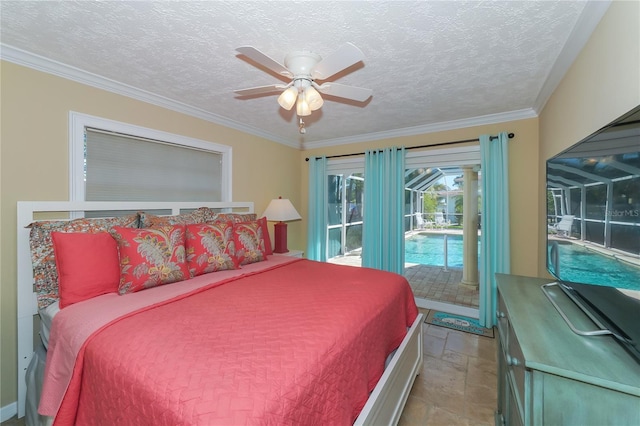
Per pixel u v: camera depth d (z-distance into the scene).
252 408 0.79
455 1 1.32
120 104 2.29
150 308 1.44
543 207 2.58
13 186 1.74
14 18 1.44
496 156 3.00
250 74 2.11
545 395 0.82
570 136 1.78
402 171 3.58
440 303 3.49
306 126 3.48
